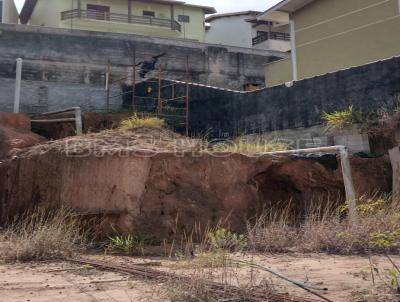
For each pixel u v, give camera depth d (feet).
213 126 57.11
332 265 23.66
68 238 28.09
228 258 21.21
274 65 81.15
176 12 137.59
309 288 18.15
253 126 52.65
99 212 31.76
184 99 60.90
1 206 39.75
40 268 23.44
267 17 82.17
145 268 22.30
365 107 43.34
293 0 72.49
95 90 72.43
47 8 128.36
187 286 17.03
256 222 31.91
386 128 40.52
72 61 75.15
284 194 37.86
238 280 18.40
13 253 25.90
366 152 41.88
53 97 71.61
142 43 81.61
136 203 30.91
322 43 71.20
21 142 45.65
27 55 71.97
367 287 18.30
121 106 71.56
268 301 16.16
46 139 51.67
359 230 27.89
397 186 37.27
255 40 145.07
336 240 28.17
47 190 36.27
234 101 54.90
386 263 23.86
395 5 61.62
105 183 32.37
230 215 33.06
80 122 51.78
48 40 73.77
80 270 22.63
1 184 40.65
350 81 44.73
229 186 34.19
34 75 72.13
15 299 16.85
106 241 30.68
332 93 46.01
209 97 57.93
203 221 32.35
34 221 34.91
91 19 123.44
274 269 22.41
